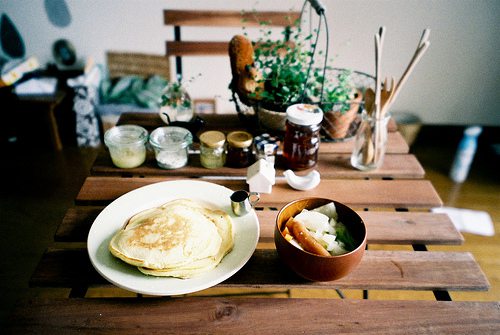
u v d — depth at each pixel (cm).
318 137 104
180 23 183
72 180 226
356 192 100
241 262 73
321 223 75
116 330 66
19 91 241
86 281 73
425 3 220
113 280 69
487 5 219
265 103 116
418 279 75
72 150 253
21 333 65
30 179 226
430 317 69
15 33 255
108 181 103
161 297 72
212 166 107
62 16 248
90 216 90
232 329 66
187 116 126
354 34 231
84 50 262
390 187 103
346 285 74
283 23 190
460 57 237
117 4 242
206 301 71
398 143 123
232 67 118
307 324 67
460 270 78
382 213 94
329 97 113
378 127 102
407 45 235
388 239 86
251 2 234
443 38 231
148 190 94
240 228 83
